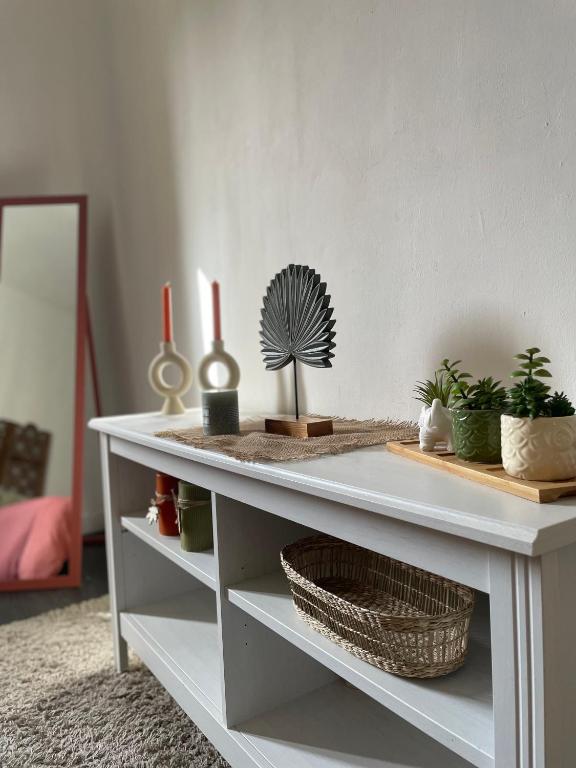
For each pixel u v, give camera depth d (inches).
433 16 49.8
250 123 73.7
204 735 60.7
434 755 47.6
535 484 32.0
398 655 38.1
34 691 69.6
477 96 47.0
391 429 53.1
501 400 37.9
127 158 108.3
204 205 85.4
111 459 75.0
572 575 28.8
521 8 43.4
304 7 63.3
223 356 71.8
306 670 57.1
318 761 47.6
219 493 51.2
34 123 118.6
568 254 42.2
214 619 72.5
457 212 49.6
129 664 75.6
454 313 50.7
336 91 60.3
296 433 53.1
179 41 87.2
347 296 61.6
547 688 28.0
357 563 53.6
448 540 31.6
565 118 41.6
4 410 111.8
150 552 77.4
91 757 57.9
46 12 117.1
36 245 113.7
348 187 60.1
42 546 105.0
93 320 125.9
